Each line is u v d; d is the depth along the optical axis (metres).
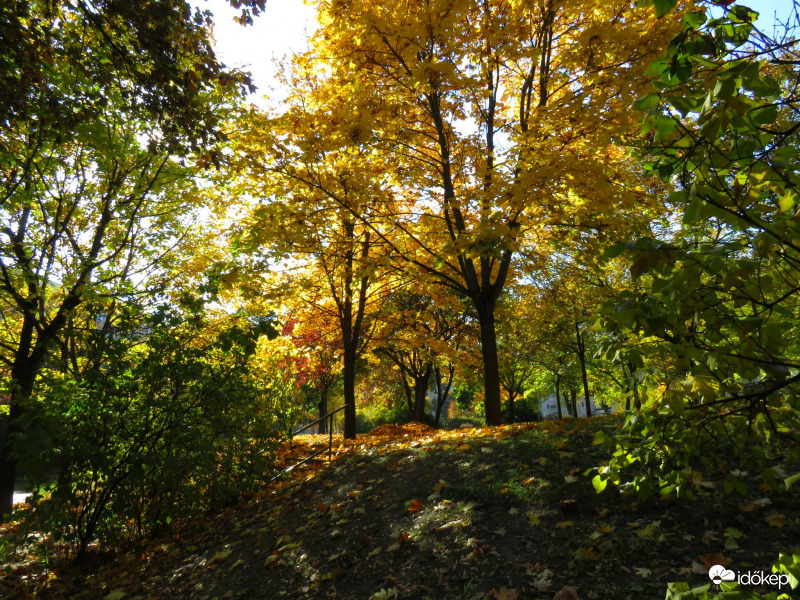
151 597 4.62
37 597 5.29
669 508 3.74
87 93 7.25
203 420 6.33
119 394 5.98
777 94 1.36
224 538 5.72
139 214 10.13
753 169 1.51
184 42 6.60
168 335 6.28
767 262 1.66
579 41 6.83
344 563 4.15
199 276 10.81
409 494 5.15
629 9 7.20
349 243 9.09
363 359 21.11
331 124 7.41
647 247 1.64
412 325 12.97
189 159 9.18
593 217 7.64
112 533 6.10
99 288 8.98
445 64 6.34
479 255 6.68
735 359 1.65
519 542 3.78
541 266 9.23
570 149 7.20
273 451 7.81
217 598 4.19
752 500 3.62
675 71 1.54
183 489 6.18
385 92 8.01
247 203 9.95
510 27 6.91
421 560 3.85
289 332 14.51
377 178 9.03
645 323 1.67
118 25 6.47
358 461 7.12
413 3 7.16
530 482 4.63
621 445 2.12
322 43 8.34
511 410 30.80
